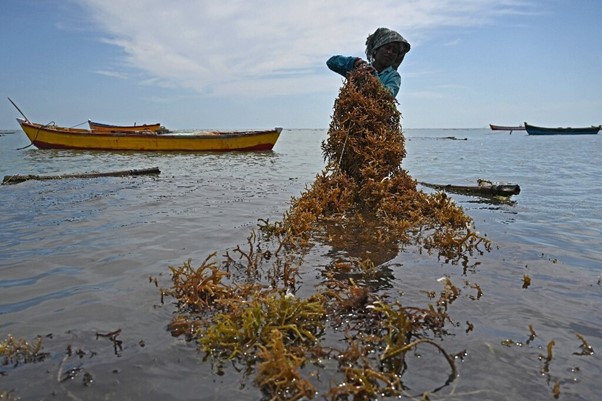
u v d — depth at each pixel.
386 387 1.96
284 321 2.48
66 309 2.84
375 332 2.48
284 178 11.45
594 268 3.72
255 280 3.37
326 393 1.91
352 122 6.47
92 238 4.71
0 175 12.38
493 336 2.45
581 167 15.32
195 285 2.95
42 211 6.31
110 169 14.34
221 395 1.92
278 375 1.95
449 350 2.28
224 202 7.23
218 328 2.35
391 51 6.80
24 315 2.76
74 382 2.01
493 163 17.56
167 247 4.35
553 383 2.01
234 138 22.95
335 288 3.17
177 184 9.86
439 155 24.03
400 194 6.16
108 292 3.13
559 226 5.44
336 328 2.53
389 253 4.14
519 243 4.56
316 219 5.59
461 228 5.24
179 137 22.33
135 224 5.41
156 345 2.35
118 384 2.00
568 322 2.64
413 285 3.27
